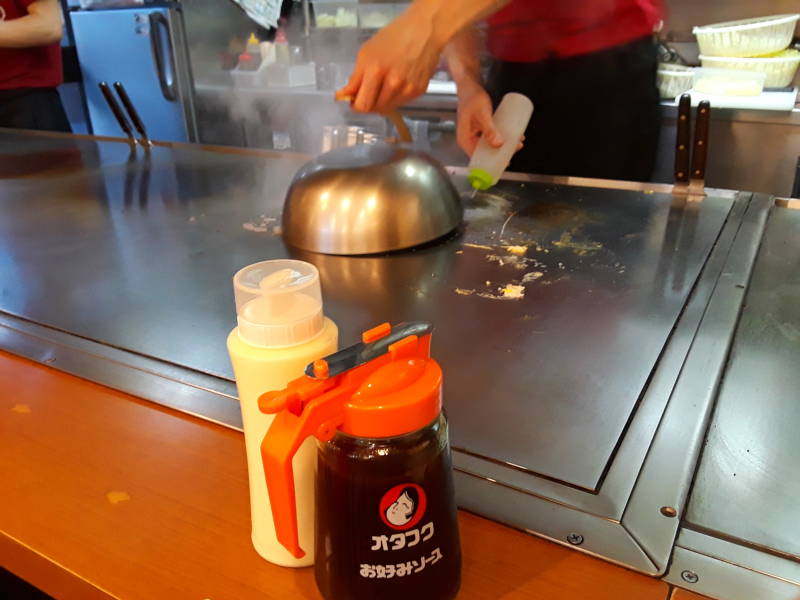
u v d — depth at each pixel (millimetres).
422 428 332
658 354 622
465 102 1225
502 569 394
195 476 479
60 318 746
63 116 2572
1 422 551
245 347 367
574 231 973
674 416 524
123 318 741
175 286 827
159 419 548
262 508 390
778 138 1901
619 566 392
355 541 342
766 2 2055
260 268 407
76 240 1009
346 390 321
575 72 1501
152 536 425
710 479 457
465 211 1079
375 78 868
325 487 345
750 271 800
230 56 2873
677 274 806
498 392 571
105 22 2832
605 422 521
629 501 438
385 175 920
